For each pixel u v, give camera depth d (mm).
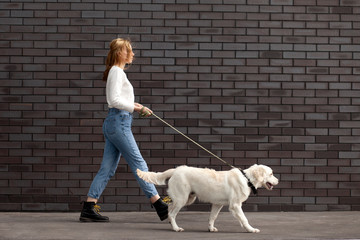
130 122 5457
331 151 6473
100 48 6461
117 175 6418
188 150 6430
